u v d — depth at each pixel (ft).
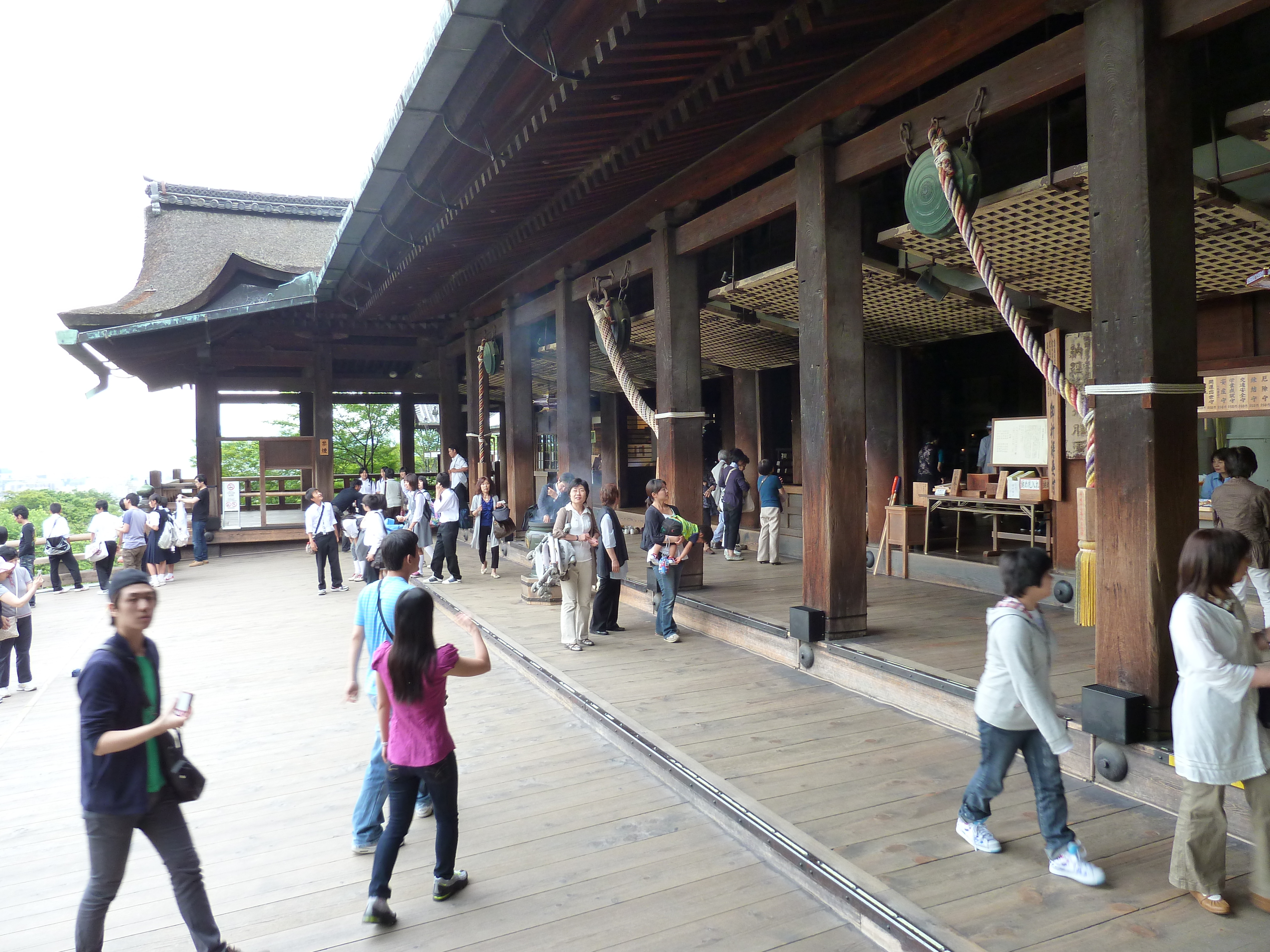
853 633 19.79
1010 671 9.98
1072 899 9.64
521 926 9.97
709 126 20.92
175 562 44.47
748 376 43.68
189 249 65.82
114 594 8.75
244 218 70.69
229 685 21.65
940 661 17.54
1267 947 8.62
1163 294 11.87
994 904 9.56
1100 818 11.60
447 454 60.29
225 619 31.01
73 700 21.53
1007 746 10.46
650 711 17.33
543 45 17.10
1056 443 24.30
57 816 14.10
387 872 10.02
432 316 52.54
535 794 13.96
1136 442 12.03
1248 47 17.28
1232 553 9.13
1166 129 11.92
